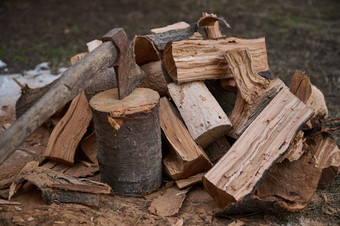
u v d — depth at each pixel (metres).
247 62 4.19
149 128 3.76
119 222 3.55
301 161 4.11
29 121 3.01
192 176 4.13
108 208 3.73
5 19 10.80
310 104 4.46
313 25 10.59
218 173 3.58
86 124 4.49
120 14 11.34
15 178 4.09
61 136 4.45
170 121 4.20
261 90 4.23
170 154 4.27
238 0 12.89
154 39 4.45
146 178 3.95
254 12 11.64
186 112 4.16
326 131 4.50
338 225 3.69
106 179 4.01
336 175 4.13
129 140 3.72
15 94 6.50
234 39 4.49
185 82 4.29
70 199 3.70
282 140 3.85
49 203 3.69
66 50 8.70
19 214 3.58
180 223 3.58
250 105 4.18
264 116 4.03
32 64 7.88
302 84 4.46
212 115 4.07
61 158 4.33
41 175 3.80
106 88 4.39
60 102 3.23
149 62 4.72
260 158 3.72
